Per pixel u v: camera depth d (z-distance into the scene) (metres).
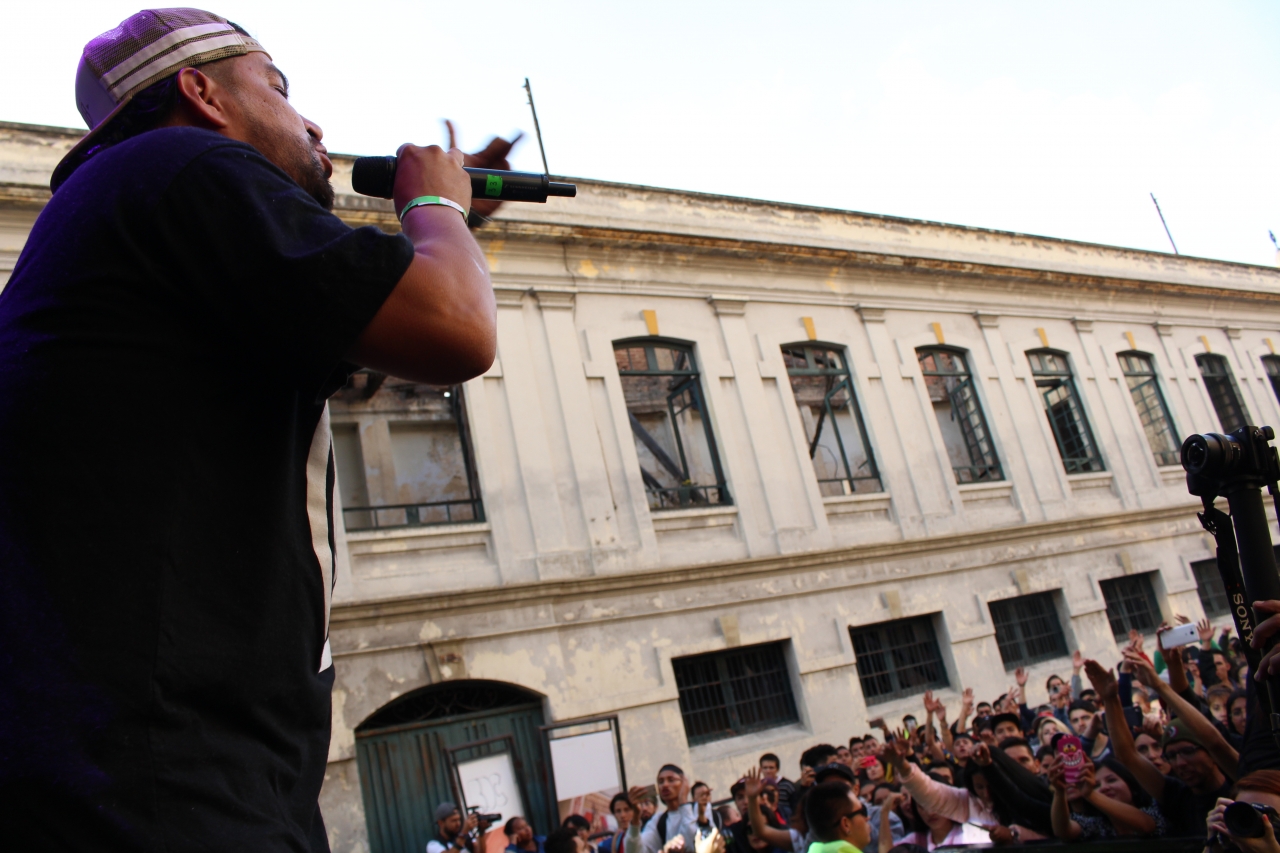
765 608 12.35
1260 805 2.10
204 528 0.89
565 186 1.60
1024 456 15.98
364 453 11.76
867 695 12.88
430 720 9.97
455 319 0.96
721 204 14.62
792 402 13.85
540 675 10.55
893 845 5.95
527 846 8.54
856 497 13.88
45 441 0.84
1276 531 16.97
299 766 0.96
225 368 0.94
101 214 0.92
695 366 13.47
